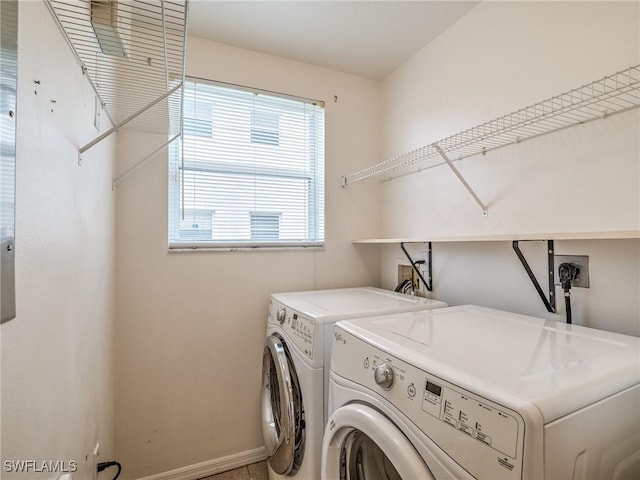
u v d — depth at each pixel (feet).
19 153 1.84
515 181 4.63
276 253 6.64
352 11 5.41
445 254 5.88
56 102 2.44
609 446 2.04
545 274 4.24
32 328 2.03
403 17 5.56
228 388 6.14
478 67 5.24
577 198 3.90
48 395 2.29
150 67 3.72
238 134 6.51
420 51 6.52
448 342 2.90
